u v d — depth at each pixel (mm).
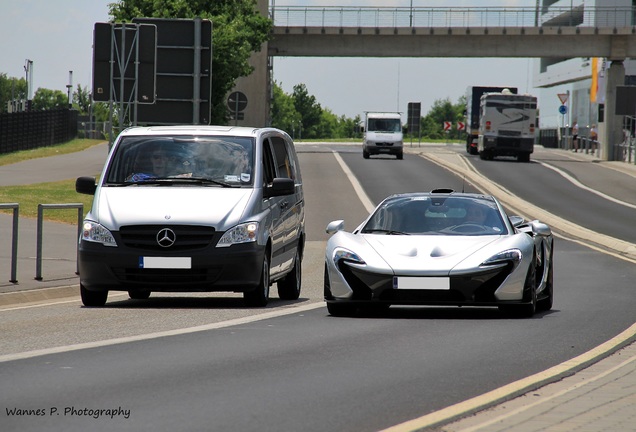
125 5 117688
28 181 102312
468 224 29438
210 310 29938
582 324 27109
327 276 28172
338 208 92875
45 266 41250
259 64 161750
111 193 31312
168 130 33500
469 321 27469
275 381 17828
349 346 22344
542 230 29625
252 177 31922
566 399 15914
